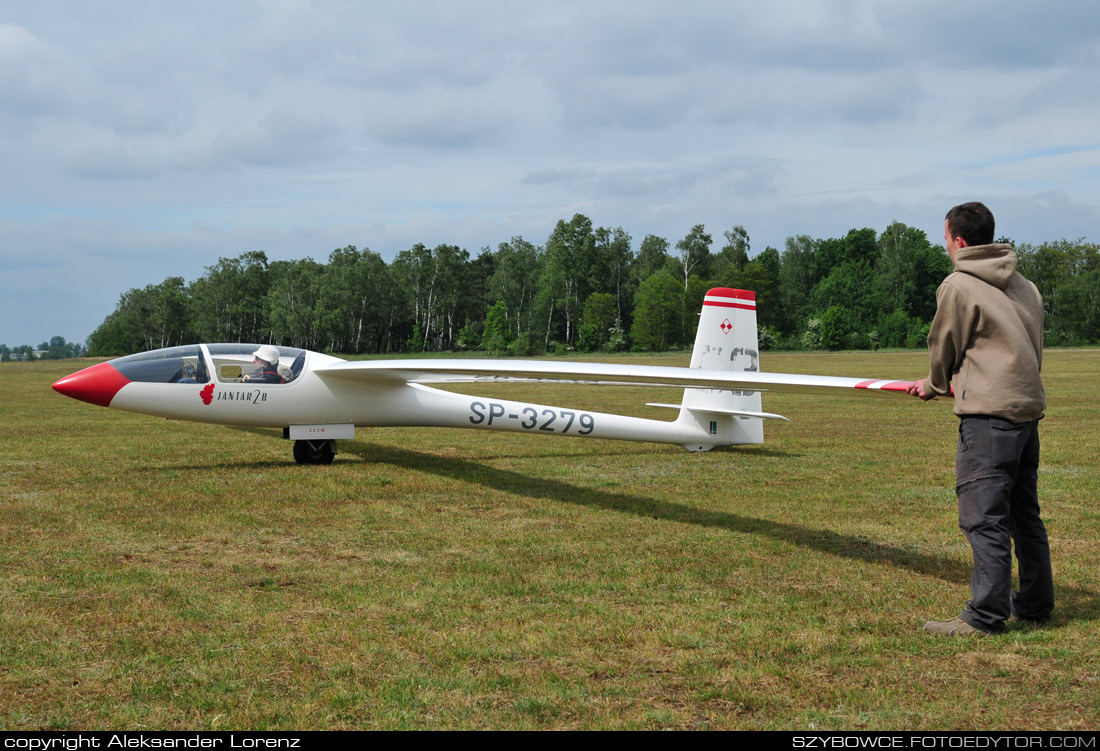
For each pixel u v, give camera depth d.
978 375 3.87
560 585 4.83
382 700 3.22
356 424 9.84
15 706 3.17
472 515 6.89
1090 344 84.88
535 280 96.06
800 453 10.62
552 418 10.36
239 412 9.30
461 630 4.04
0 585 4.78
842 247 109.56
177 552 5.61
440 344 92.00
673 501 7.50
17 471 9.07
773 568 5.23
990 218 3.96
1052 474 8.70
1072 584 4.83
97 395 9.04
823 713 3.12
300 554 5.58
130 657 3.66
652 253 102.19
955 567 5.26
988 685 3.36
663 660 3.65
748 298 10.45
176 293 95.62
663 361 56.91
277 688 3.33
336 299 84.56
